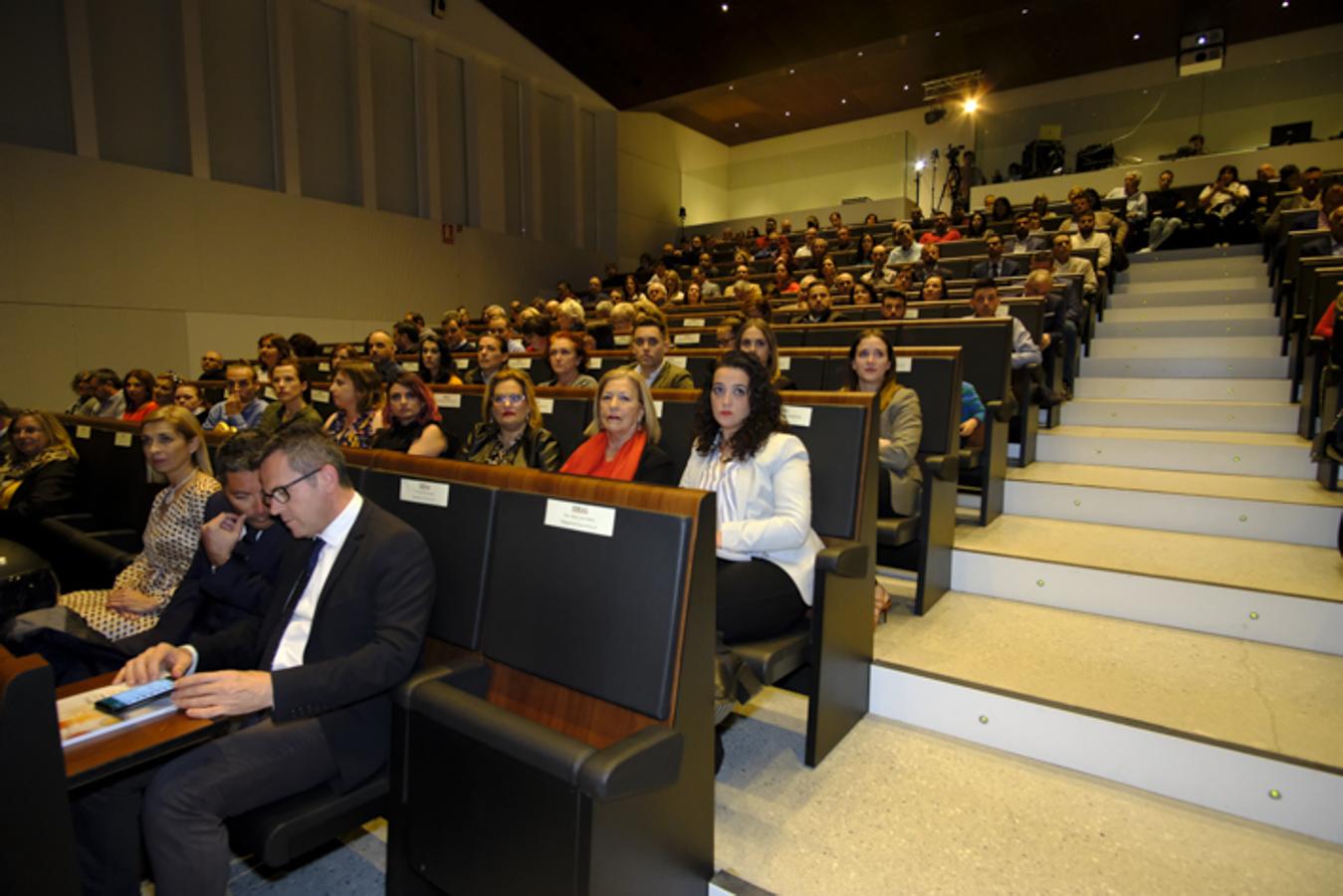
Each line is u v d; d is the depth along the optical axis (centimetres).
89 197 664
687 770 123
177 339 720
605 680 122
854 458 193
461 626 147
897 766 177
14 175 623
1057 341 385
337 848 170
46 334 642
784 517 178
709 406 204
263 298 782
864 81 1155
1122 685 183
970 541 266
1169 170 840
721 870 138
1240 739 157
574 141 1162
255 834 125
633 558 123
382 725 140
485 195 1023
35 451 347
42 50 655
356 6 862
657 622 118
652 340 322
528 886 110
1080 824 154
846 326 357
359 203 884
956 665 196
